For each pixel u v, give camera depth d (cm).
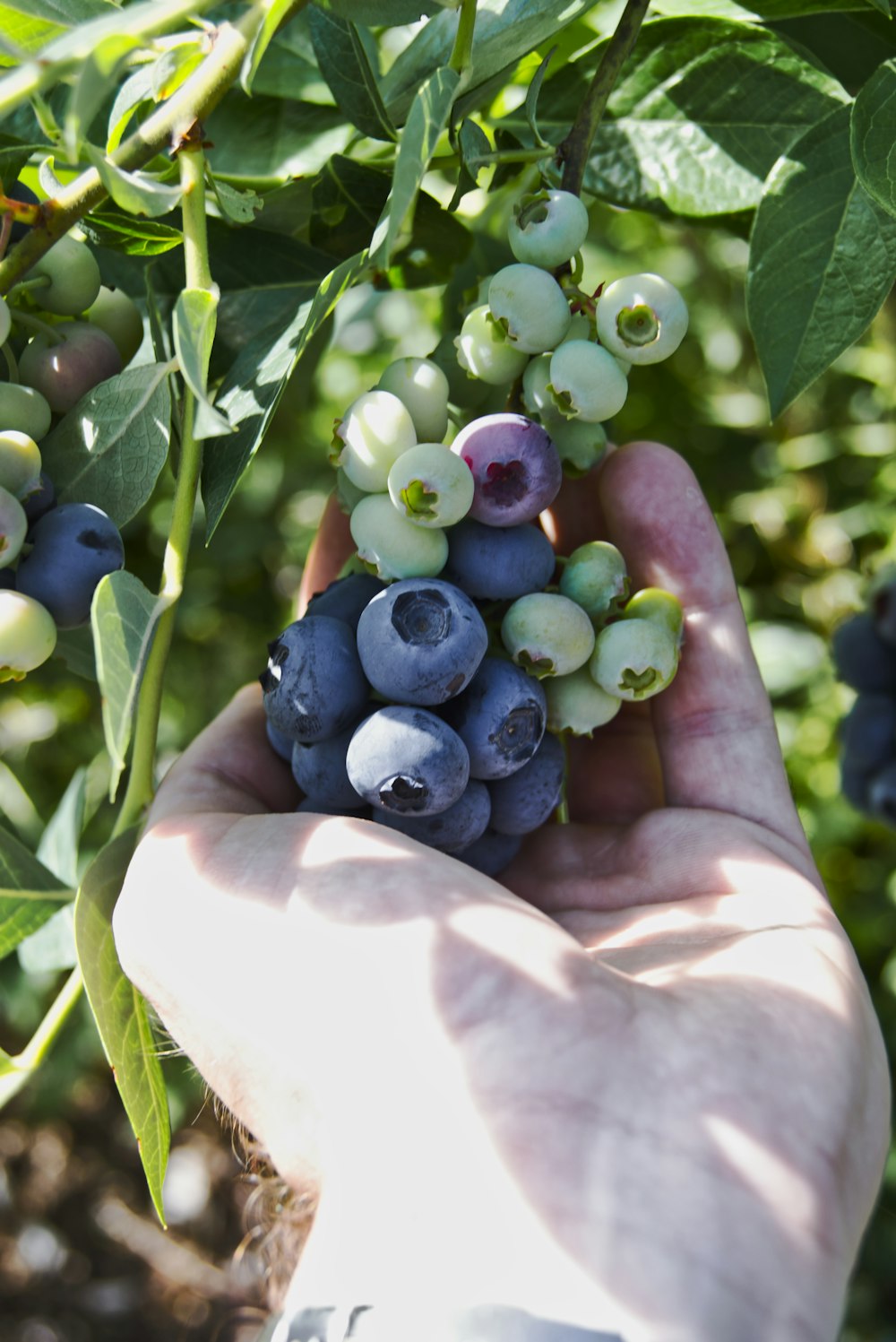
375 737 29
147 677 32
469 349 32
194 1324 83
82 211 29
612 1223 27
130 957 31
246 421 31
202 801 34
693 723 36
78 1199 89
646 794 39
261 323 35
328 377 62
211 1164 89
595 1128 28
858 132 30
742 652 36
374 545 30
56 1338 83
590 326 31
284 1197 31
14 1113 79
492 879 33
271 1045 30
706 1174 28
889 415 62
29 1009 61
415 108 27
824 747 62
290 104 37
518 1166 28
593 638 31
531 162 33
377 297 48
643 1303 27
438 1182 28
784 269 32
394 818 31
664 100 35
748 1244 27
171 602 30
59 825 40
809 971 31
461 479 29
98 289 31
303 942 30
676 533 36
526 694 30
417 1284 28
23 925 34
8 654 29
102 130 35
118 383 30
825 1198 28
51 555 29
